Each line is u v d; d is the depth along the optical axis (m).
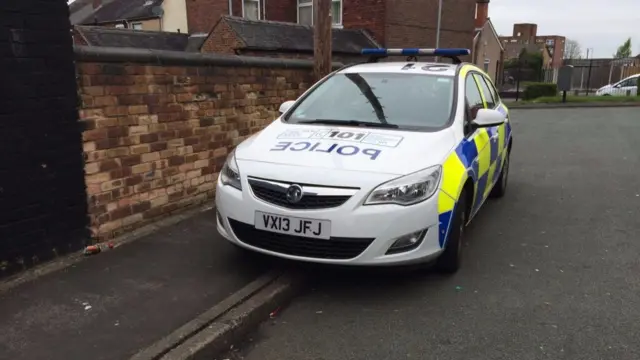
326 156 3.71
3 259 3.68
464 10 19.55
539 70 40.16
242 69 5.82
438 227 3.62
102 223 4.40
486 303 3.71
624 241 4.95
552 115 17.94
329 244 3.50
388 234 3.43
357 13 16.42
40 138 3.78
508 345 3.17
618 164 8.70
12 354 2.85
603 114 18.00
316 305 3.72
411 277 4.14
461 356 3.06
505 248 4.78
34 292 3.54
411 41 17.14
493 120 4.48
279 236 3.62
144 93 4.63
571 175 7.93
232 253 4.30
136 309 3.36
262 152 3.92
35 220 3.84
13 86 3.54
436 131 4.14
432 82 4.78
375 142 3.89
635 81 28.02
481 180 4.73
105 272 3.89
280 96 6.51
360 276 4.18
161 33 16.80
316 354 3.11
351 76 5.04
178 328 3.13
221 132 5.64
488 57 33.84
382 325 3.43
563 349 3.12
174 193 5.14
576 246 4.83
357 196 3.43
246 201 3.69
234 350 3.18
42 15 3.64
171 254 4.26
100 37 14.45
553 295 3.82
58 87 3.84
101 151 4.29
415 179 3.53
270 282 3.80
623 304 3.68
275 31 13.63
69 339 3.00
